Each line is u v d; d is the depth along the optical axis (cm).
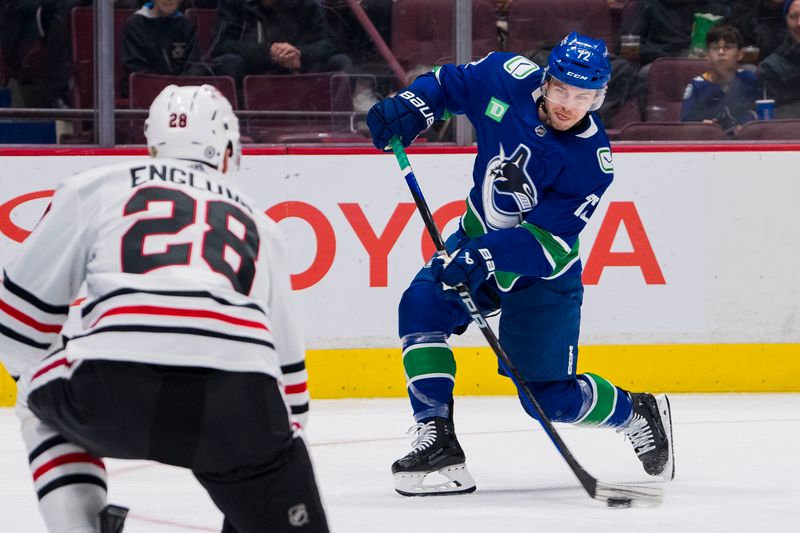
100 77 1609
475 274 973
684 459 1225
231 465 552
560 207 985
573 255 1024
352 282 1611
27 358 592
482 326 982
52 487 571
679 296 1650
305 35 1647
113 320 536
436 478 1150
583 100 944
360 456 1233
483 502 1002
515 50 1666
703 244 1652
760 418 1475
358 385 1619
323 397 1616
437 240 1025
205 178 589
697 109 1686
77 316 555
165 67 1627
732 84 1688
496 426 1418
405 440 1325
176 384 532
